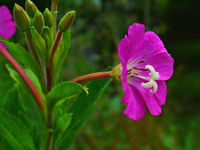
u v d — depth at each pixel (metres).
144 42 0.06
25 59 0.05
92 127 0.14
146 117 0.13
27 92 0.05
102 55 0.19
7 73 0.11
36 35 0.05
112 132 0.13
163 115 0.16
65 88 0.05
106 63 0.19
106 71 0.06
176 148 0.13
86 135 0.12
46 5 0.07
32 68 0.05
